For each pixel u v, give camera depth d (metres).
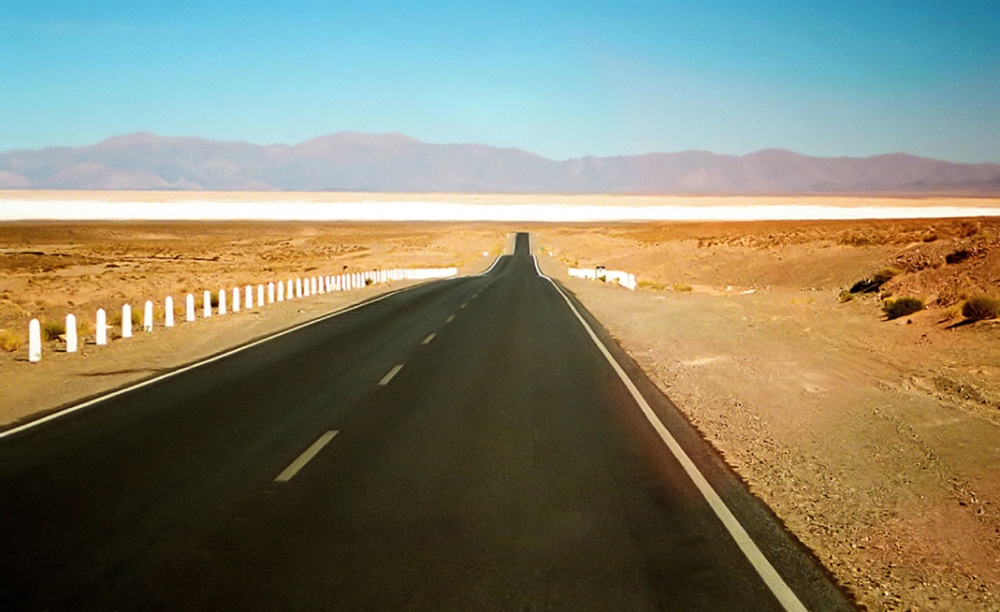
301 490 7.64
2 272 56.56
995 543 6.43
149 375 15.04
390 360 16.97
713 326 23.67
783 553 6.07
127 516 6.83
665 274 63.03
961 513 7.14
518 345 19.56
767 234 81.69
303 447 9.41
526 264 82.62
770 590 5.37
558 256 96.50
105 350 18.84
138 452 9.16
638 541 6.28
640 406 12.08
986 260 26.41
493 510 7.04
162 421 10.89
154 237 117.31
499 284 49.50
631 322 25.53
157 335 22.09
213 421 10.90
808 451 9.34
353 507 7.11
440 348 18.98
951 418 11.05
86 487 7.73
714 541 6.30
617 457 9.01
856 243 54.31
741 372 15.39
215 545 6.13
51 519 6.75
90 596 5.19
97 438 9.87
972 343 17.41
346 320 26.17
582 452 9.23
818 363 16.31
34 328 16.89
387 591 5.29
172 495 7.46
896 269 32.16
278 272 63.41
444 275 68.38
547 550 6.06
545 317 27.11
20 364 16.53
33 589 5.30
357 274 48.62
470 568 5.69
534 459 8.89
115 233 119.56
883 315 23.98
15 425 10.64
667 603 5.13
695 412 11.66
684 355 17.88
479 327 23.83
